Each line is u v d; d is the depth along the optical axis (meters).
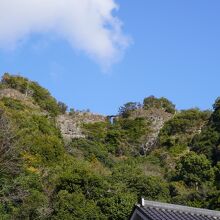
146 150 87.94
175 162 76.19
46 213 34.47
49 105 88.31
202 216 13.70
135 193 43.88
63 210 36.12
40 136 57.34
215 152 71.31
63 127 87.56
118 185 42.62
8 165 33.53
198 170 60.22
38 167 47.75
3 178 32.50
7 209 32.00
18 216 32.16
